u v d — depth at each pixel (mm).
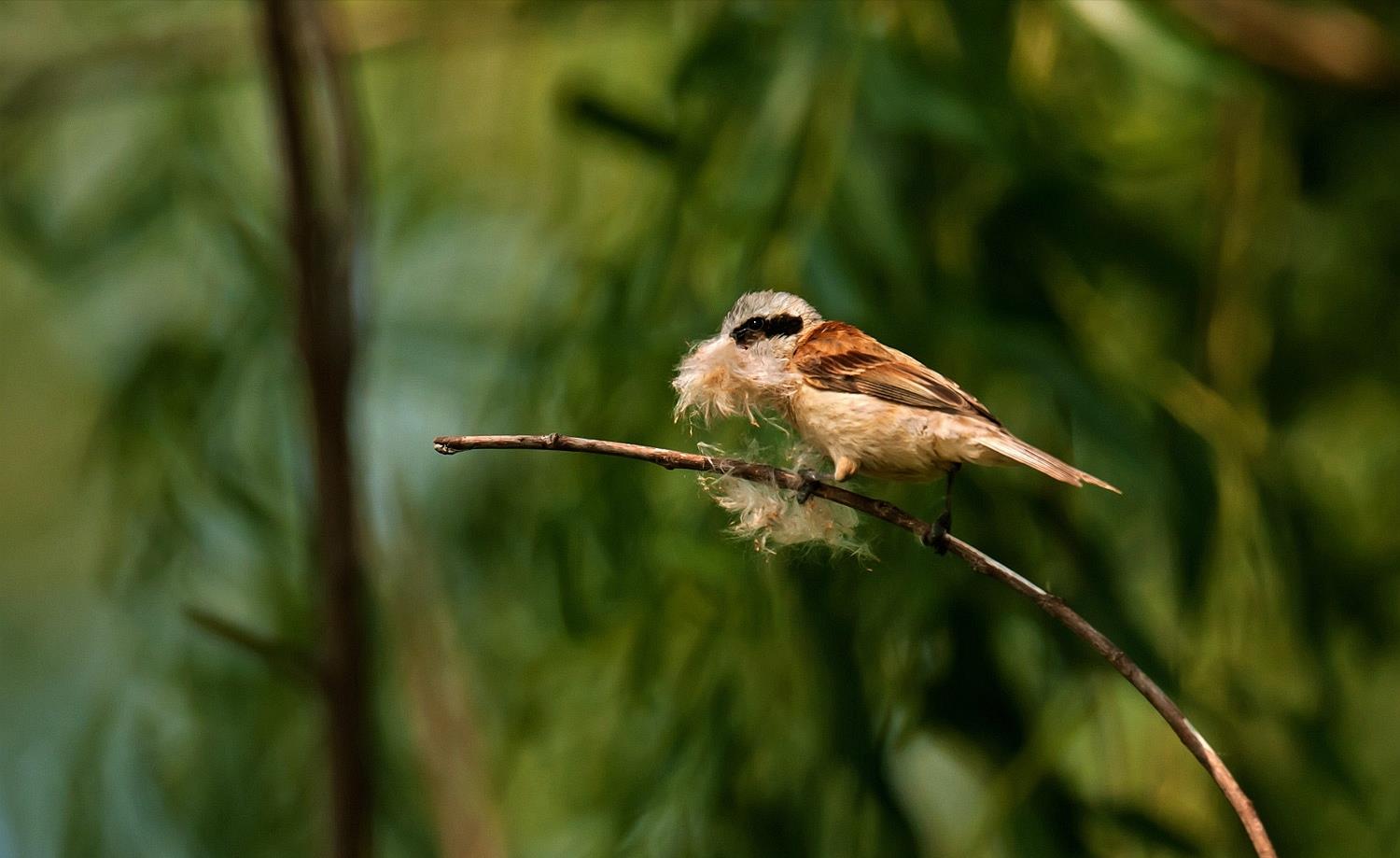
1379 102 11094
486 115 12938
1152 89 11117
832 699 9203
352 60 12602
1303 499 10602
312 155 9477
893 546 9359
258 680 11062
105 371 11805
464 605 11508
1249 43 10750
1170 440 9320
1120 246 10773
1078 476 7605
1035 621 9352
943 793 10508
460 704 10727
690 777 9203
